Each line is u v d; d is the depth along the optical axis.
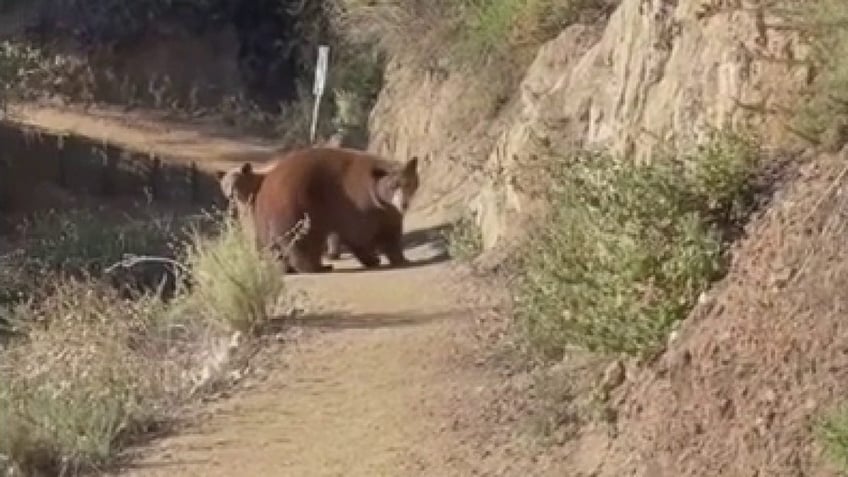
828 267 7.45
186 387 12.02
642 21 12.91
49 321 14.32
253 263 13.55
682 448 7.62
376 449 9.66
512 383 10.21
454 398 10.41
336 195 16.98
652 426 8.03
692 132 10.37
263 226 17.14
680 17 11.58
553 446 8.86
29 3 41.44
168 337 13.38
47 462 10.77
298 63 39.09
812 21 9.12
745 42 9.82
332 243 17.02
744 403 7.35
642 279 8.88
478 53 21.45
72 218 29.81
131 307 14.12
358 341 12.49
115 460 10.62
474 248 15.64
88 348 12.37
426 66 24.45
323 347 12.41
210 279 13.48
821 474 6.57
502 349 11.27
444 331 12.49
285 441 10.11
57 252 23.91
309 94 36.59
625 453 8.16
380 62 30.86
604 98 14.02
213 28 41.69
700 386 7.79
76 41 40.66
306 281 15.81
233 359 12.51
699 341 8.08
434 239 18.34
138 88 40.38
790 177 8.89
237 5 41.75
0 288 18.55
